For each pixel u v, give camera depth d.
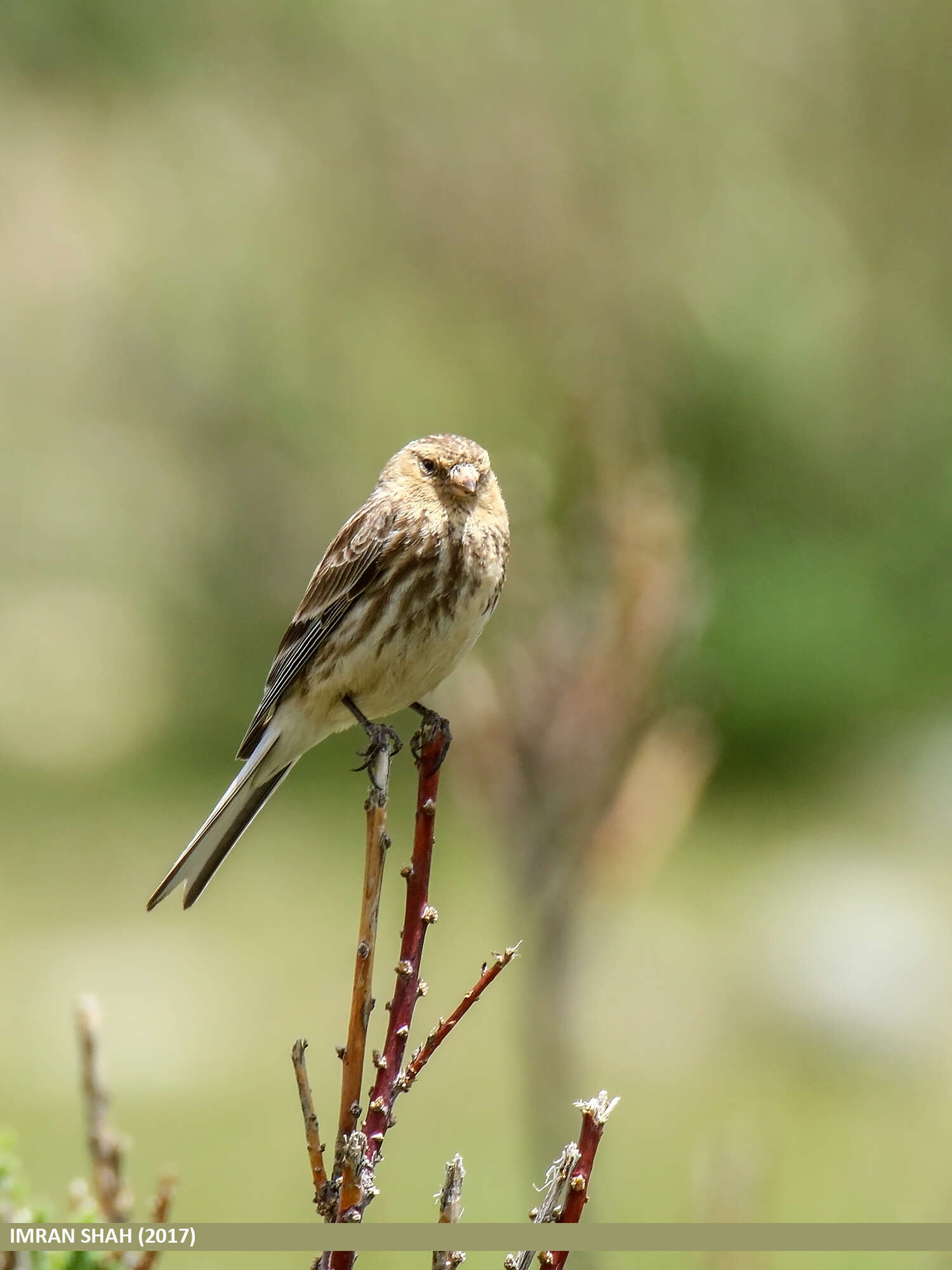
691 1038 12.13
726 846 16.95
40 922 15.78
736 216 20.55
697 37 20.88
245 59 21.69
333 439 21.34
